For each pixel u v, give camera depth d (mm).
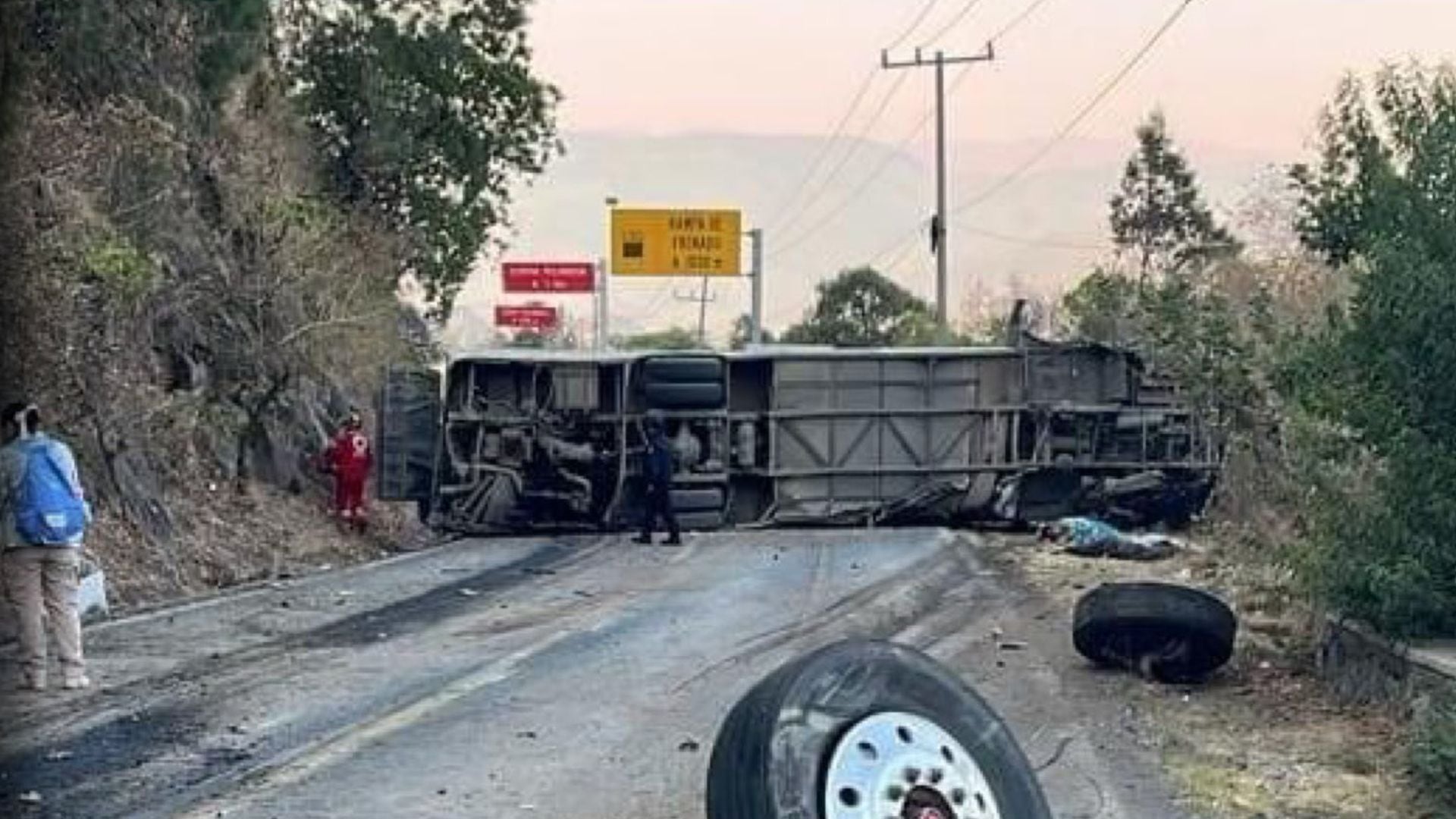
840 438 26734
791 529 26703
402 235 35688
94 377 19516
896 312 82312
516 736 10188
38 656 11664
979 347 28156
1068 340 26391
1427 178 11734
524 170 39344
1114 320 26266
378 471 26141
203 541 21016
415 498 26109
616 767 9398
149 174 22469
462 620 15766
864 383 26750
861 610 16453
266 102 30969
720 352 26609
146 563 18875
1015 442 26547
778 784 5402
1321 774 9391
